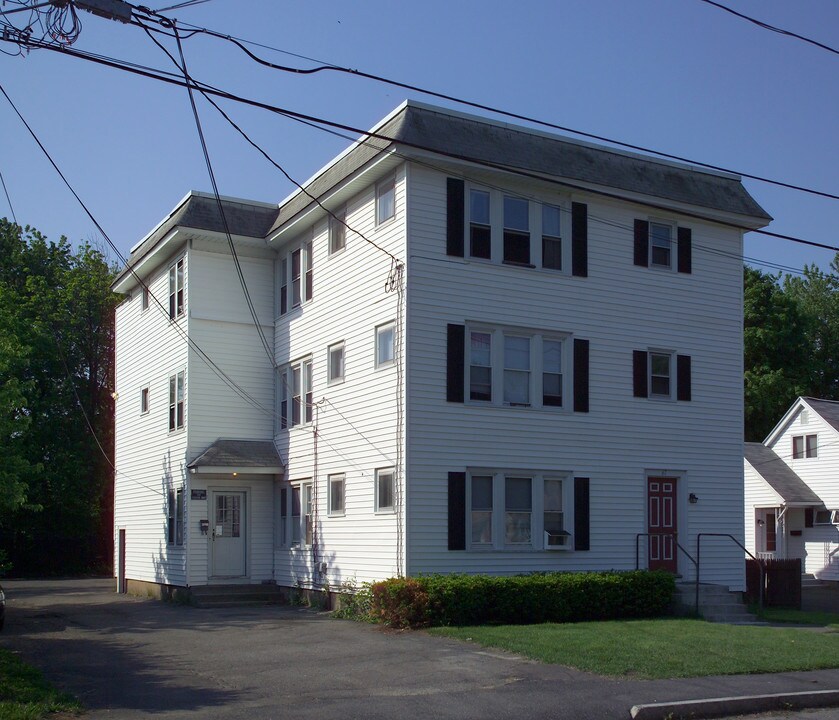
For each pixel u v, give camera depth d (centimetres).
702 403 2566
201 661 1595
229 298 2816
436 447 2184
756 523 4331
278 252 2875
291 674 1469
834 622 2275
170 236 2767
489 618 2008
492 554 2225
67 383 4741
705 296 2605
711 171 2667
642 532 2430
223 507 2741
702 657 1580
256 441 2789
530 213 2369
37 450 4588
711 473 2555
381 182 2334
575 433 2362
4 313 2894
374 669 1502
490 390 2277
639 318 2489
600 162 2469
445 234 2247
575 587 2102
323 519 2500
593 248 2442
